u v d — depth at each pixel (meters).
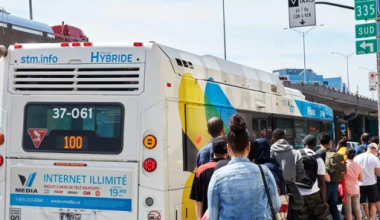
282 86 11.37
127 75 6.88
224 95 8.40
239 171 4.29
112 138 6.86
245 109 9.19
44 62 7.20
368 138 13.83
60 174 7.01
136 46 6.89
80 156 6.94
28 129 7.17
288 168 7.68
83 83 7.02
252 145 6.65
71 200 6.95
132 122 6.80
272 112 10.52
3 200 7.19
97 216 6.83
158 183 6.64
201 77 7.82
